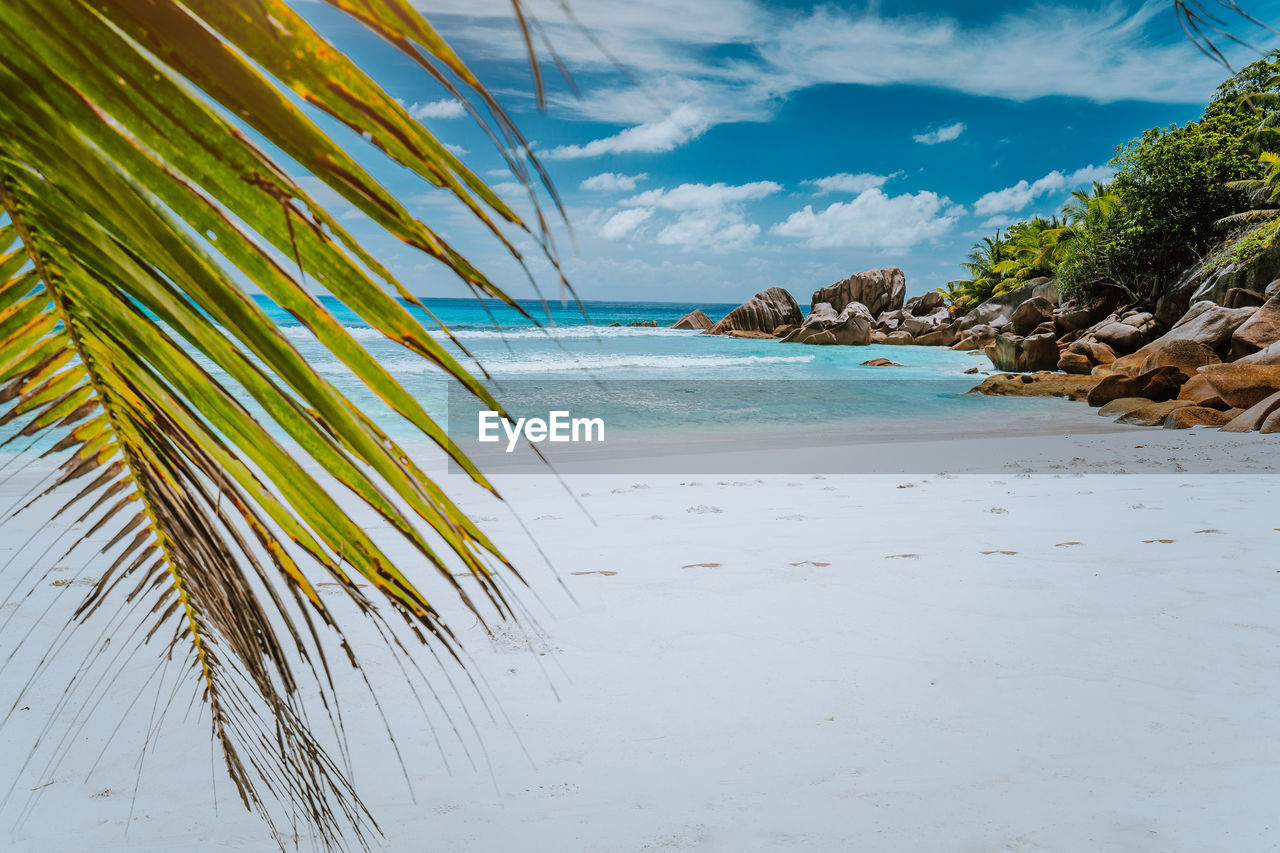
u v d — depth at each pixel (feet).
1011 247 157.07
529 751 8.77
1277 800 7.48
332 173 1.03
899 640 11.88
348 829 7.27
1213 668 10.64
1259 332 59.62
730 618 13.01
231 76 0.99
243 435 1.52
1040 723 9.18
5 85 1.02
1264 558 16.02
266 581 1.80
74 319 1.60
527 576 15.66
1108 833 7.04
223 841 7.04
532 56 0.88
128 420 1.86
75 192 1.27
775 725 9.28
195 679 10.43
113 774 8.18
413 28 0.88
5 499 21.38
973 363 108.68
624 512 22.50
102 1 0.98
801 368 99.40
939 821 7.27
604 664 11.19
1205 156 101.65
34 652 11.22
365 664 11.37
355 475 1.39
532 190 0.97
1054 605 13.33
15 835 7.13
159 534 2.40
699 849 6.91
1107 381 59.72
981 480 28.48
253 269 1.12
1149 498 23.49
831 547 17.67
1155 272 106.42
